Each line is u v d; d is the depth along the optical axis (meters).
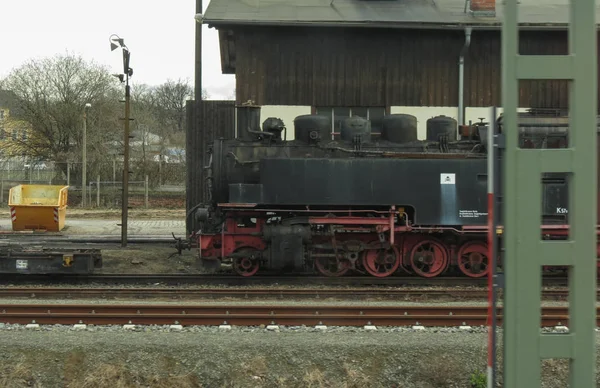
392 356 6.53
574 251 3.90
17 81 39.66
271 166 11.27
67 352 6.43
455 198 11.19
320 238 11.70
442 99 15.11
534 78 3.86
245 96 14.88
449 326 7.78
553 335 3.96
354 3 15.52
